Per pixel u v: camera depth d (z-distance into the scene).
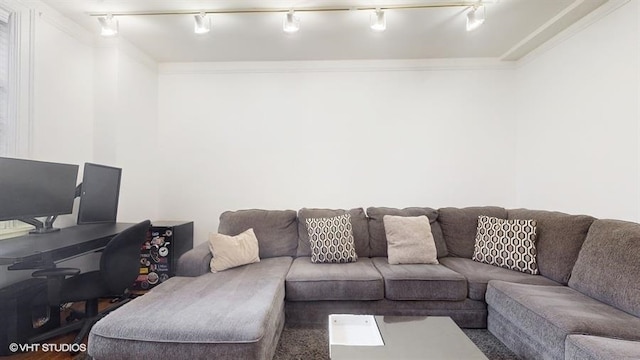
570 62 2.69
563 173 2.79
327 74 3.50
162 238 3.02
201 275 2.31
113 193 2.72
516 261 2.41
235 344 1.42
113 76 2.89
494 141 3.46
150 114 3.41
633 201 2.14
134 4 2.37
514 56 3.31
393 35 2.88
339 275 2.29
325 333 2.19
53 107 2.49
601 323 1.47
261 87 3.52
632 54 2.14
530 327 1.70
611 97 2.31
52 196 2.25
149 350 1.41
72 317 2.32
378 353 1.37
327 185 3.50
